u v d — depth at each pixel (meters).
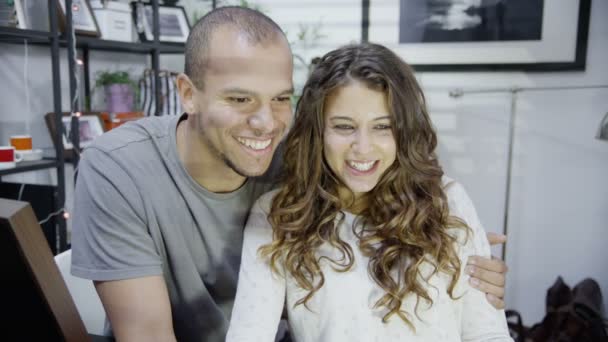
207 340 1.17
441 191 1.05
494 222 2.35
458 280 0.98
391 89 0.94
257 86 0.87
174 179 1.04
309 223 1.01
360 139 0.95
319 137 1.01
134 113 2.15
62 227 1.73
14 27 1.55
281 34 0.92
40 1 1.73
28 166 1.59
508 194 2.19
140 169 1.02
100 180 0.99
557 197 2.25
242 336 0.91
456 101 2.32
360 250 1.00
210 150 0.97
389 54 1.00
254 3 2.56
